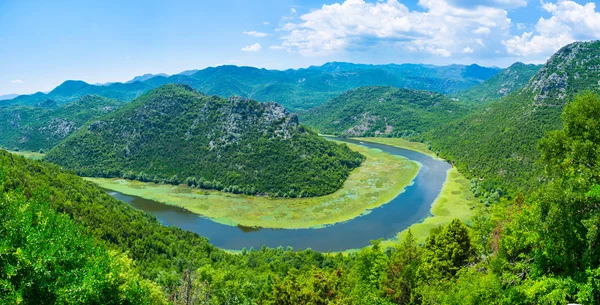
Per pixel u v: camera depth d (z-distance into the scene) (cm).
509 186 14812
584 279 2945
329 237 11588
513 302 3341
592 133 4169
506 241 3847
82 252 3738
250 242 11469
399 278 5712
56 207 8556
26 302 2902
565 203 3150
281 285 6266
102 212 9931
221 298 6831
